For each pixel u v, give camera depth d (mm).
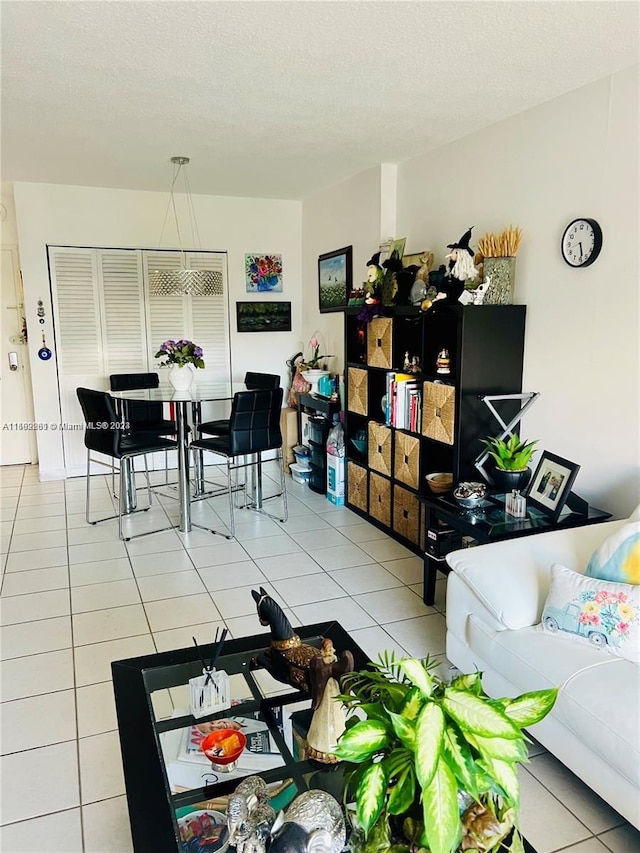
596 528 2291
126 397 3957
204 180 4684
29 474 5395
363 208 4445
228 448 3896
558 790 1814
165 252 5230
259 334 5664
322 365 5312
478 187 3379
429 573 2906
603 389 2688
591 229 2645
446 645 2391
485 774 943
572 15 2023
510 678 1910
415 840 999
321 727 1438
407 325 3678
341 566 3408
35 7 1971
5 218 5199
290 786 1405
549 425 3006
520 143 3047
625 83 2465
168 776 1470
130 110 3023
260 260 5559
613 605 1790
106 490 4902
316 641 1933
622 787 1541
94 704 2213
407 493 3621
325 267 5133
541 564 2139
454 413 3100
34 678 2363
